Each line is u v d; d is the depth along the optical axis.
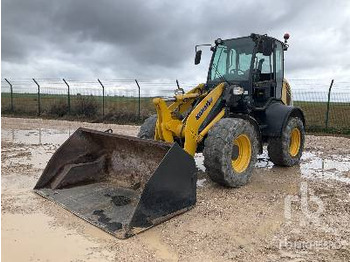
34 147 10.45
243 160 6.54
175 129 6.21
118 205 5.23
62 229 4.64
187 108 6.87
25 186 6.39
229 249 4.19
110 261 3.90
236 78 7.29
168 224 4.83
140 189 5.75
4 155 9.18
